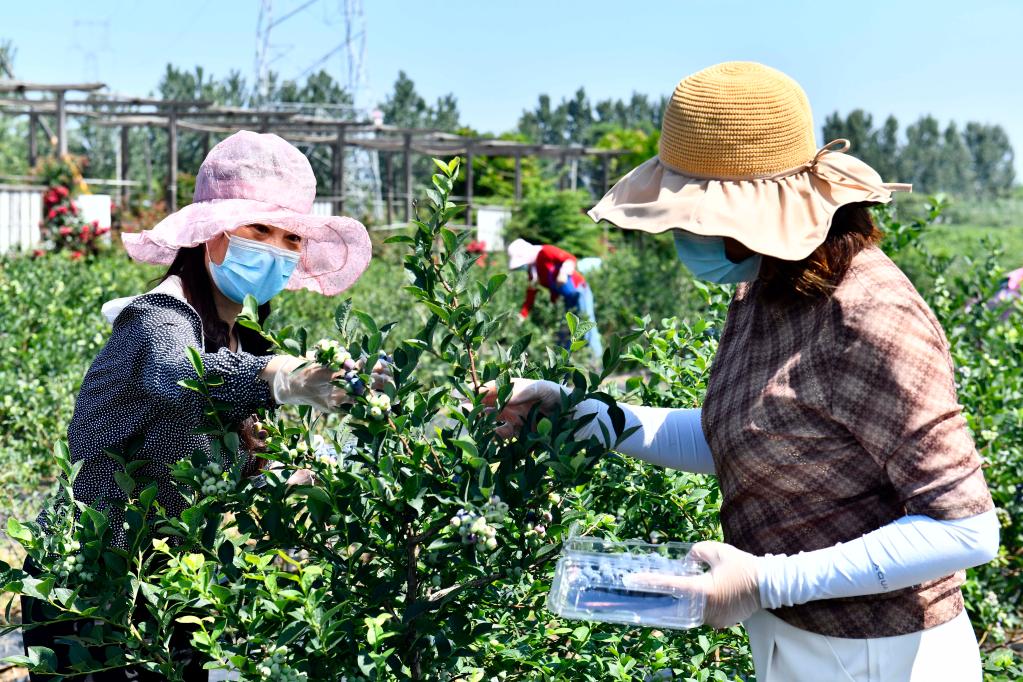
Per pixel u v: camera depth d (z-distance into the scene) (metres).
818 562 1.65
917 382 1.59
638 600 1.66
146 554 2.19
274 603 1.85
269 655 1.88
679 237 1.75
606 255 21.17
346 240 2.60
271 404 1.97
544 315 10.90
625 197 1.76
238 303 2.35
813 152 1.71
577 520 2.02
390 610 2.01
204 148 27.41
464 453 1.85
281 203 2.27
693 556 1.70
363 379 1.85
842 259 1.66
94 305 8.02
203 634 1.88
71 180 15.71
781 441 1.70
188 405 2.02
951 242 22.20
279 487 1.95
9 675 3.53
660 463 2.11
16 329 6.98
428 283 1.93
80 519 2.06
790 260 1.63
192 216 2.17
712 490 2.67
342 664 1.90
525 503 1.92
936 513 1.60
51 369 6.51
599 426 2.08
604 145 37.97
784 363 1.70
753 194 1.66
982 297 4.68
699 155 1.68
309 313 10.33
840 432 1.67
